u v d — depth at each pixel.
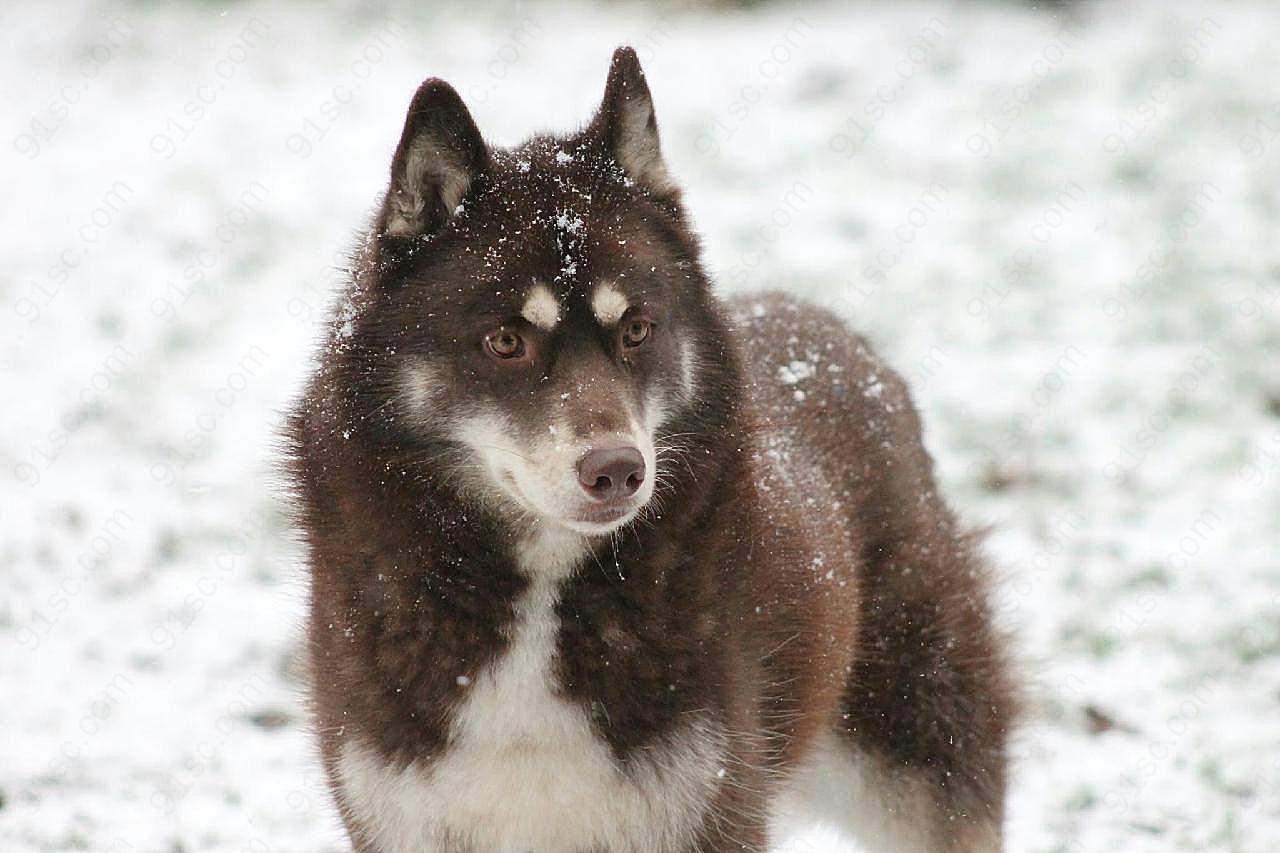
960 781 8.67
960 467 14.30
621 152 7.27
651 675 6.74
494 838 6.88
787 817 8.48
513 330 6.69
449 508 6.82
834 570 7.88
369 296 6.87
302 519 7.16
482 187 6.94
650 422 6.86
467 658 6.74
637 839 6.83
